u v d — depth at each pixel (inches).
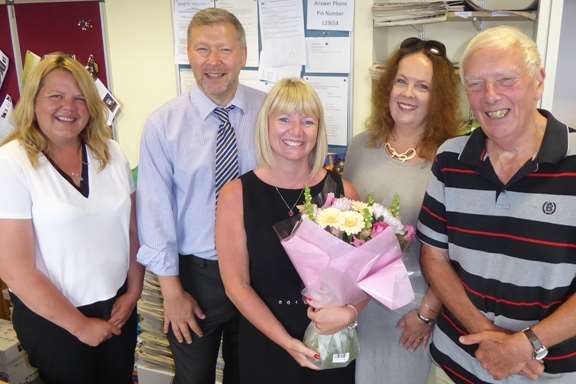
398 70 65.1
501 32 47.1
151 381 97.9
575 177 46.0
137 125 112.2
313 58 96.1
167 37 105.0
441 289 56.0
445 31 98.2
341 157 95.4
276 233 58.1
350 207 54.4
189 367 76.2
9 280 59.4
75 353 65.7
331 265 51.3
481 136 51.7
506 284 50.3
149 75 108.3
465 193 52.3
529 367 49.0
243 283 59.5
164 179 70.7
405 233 54.9
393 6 87.2
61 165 63.5
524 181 48.1
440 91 63.2
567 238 46.6
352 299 55.4
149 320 94.7
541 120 49.8
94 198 64.7
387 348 66.6
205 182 71.1
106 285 66.2
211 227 71.8
